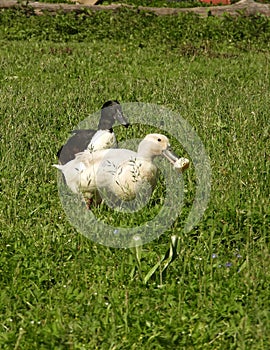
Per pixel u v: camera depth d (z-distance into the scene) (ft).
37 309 12.27
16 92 21.86
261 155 16.28
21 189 15.39
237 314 12.12
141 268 13.09
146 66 26.86
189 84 22.74
